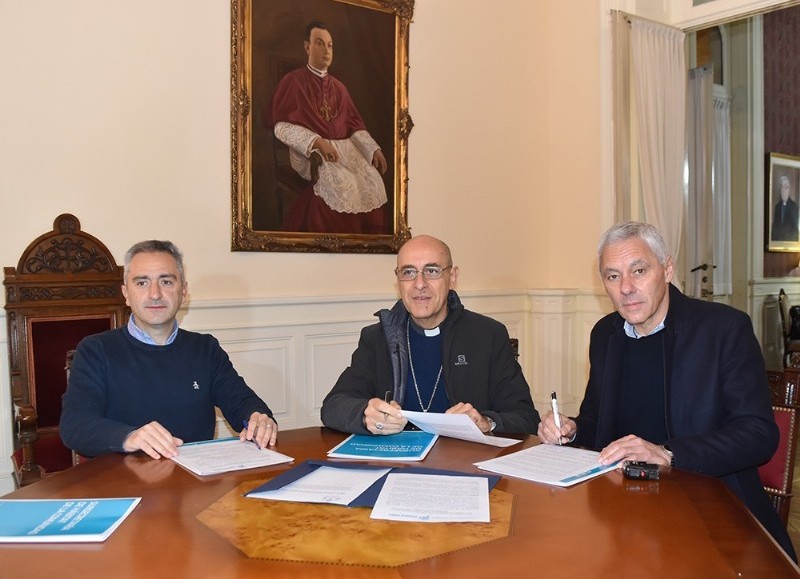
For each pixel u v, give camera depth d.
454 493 1.47
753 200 6.91
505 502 1.43
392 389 2.47
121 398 2.28
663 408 2.09
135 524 1.32
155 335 2.38
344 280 4.64
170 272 2.32
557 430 1.94
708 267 6.08
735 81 6.88
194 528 1.29
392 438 2.02
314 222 4.44
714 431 1.78
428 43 5.02
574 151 5.56
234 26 4.07
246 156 4.13
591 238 5.46
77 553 1.18
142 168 3.82
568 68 5.57
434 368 2.51
